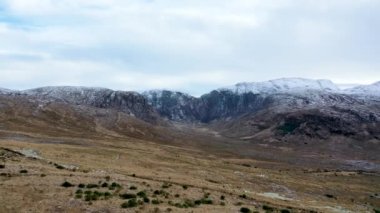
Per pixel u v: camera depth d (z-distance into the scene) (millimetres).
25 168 72062
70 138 184875
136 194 60250
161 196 61281
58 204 52062
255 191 95188
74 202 53156
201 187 79562
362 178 172750
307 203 88625
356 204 105500
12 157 84188
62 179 65500
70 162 91875
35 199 53562
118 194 59156
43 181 63062
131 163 109000
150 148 184875
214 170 123375
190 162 138875
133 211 50750
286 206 74562
